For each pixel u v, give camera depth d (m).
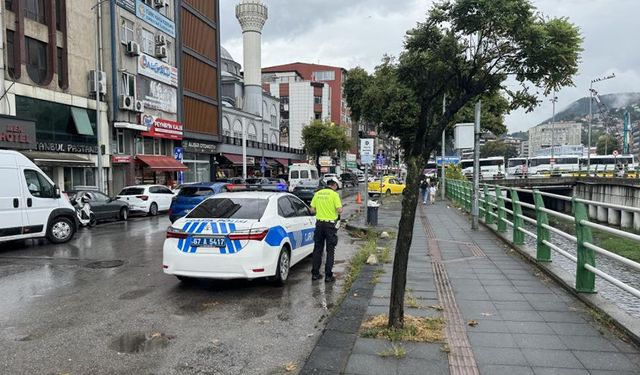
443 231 13.65
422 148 5.10
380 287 6.86
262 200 8.11
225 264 7.01
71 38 24.59
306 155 70.00
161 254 10.81
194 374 4.26
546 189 44.19
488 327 5.02
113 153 27.88
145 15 30.78
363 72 37.88
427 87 5.57
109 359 4.60
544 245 8.27
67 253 11.02
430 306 5.78
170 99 34.09
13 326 5.62
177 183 34.88
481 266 8.35
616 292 8.37
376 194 36.50
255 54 54.25
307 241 9.20
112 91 27.30
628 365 4.05
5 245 12.38
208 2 40.97
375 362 4.16
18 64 21.06
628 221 26.88
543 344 4.53
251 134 53.09
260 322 5.78
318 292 7.26
